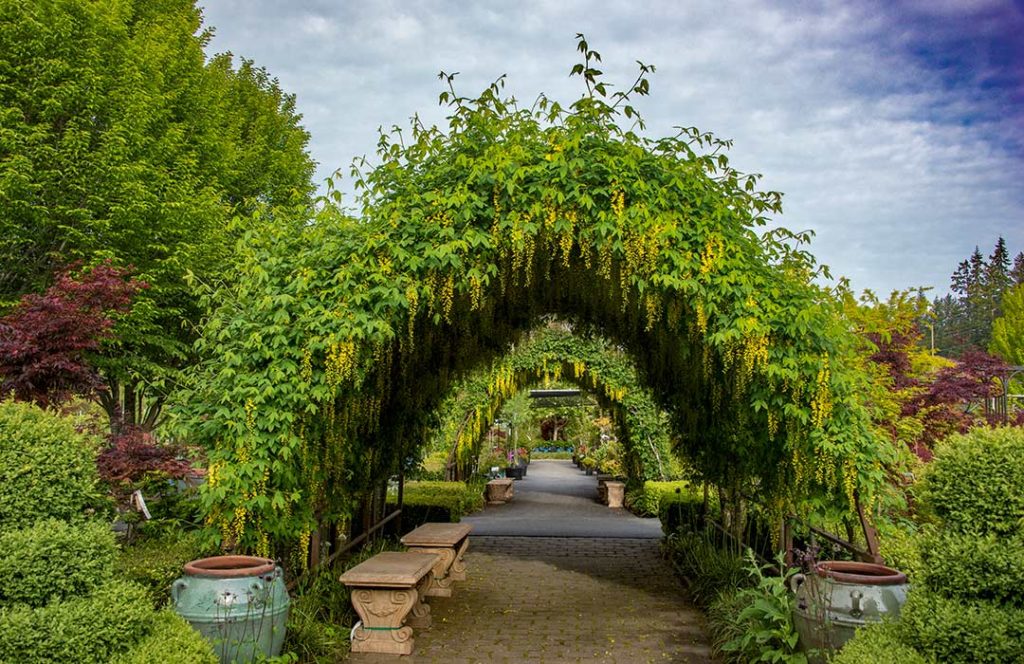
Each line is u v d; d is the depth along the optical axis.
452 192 4.37
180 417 4.29
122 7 10.63
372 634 4.61
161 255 10.40
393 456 6.88
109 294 6.02
